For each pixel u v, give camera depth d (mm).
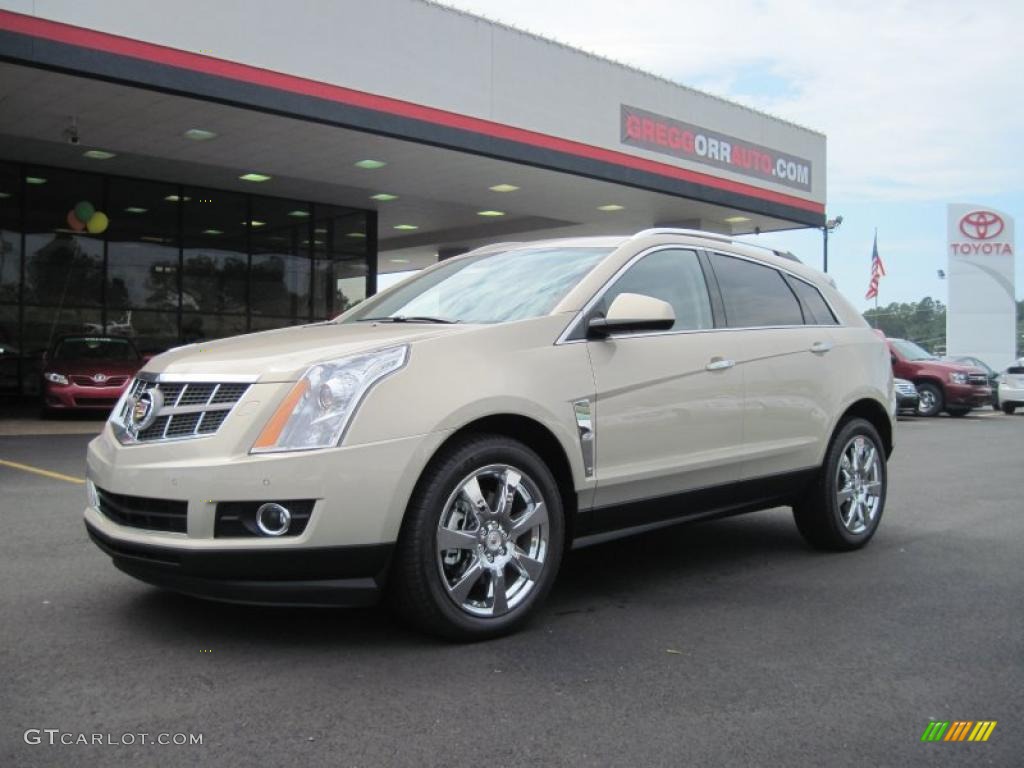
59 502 6809
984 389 20281
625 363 4316
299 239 20969
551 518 3945
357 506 3375
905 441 13766
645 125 18500
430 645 3703
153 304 18969
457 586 3658
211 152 15977
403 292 5133
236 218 20016
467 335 3854
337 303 21703
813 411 5336
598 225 23922
